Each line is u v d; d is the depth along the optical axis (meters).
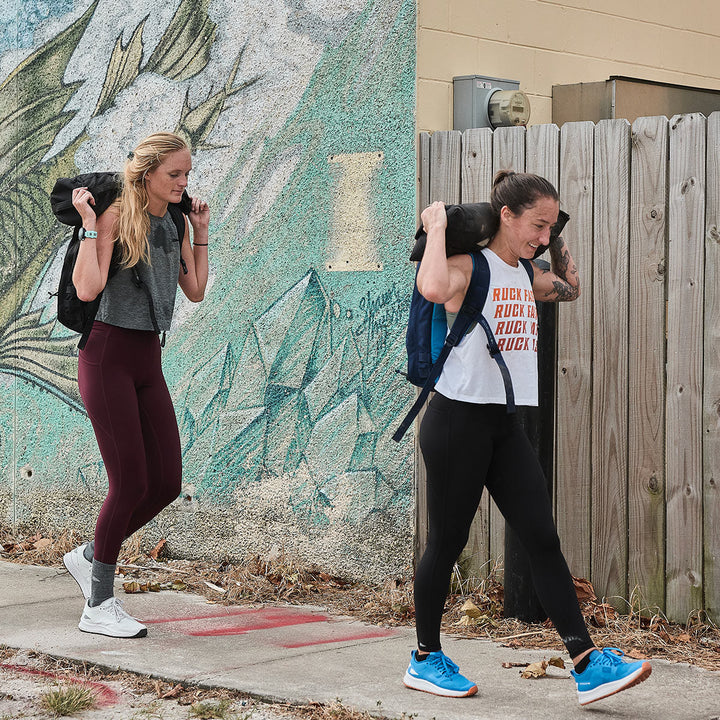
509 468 6.62
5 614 8.80
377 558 9.41
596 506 8.55
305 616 8.75
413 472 9.20
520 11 9.85
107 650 7.72
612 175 8.42
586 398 8.57
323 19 9.69
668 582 8.27
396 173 9.30
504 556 8.59
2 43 12.00
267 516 10.07
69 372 11.48
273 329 10.05
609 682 6.25
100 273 7.73
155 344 8.29
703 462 8.09
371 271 9.45
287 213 9.95
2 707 6.72
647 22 10.94
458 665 7.37
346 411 9.59
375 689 6.83
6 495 11.95
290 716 6.47
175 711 6.61
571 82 10.30
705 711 6.43
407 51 9.21
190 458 10.56
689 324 8.12
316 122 9.77
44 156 11.74
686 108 10.46
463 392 6.50
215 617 8.73
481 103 9.29
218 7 10.41
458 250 6.55
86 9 11.38
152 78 10.91
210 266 10.41
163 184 7.88
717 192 7.97
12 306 11.94
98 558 8.14
